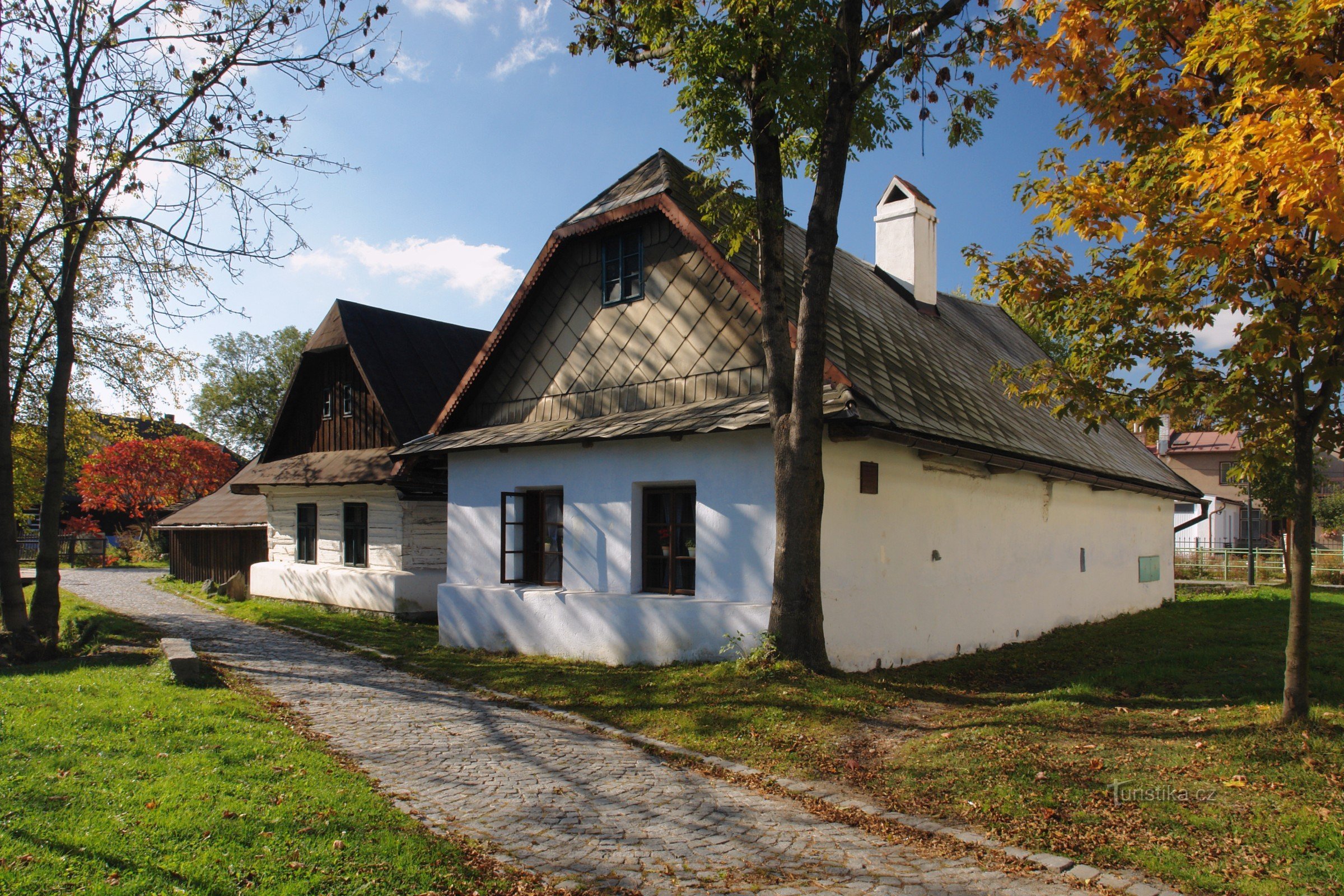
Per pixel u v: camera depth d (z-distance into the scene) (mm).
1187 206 6277
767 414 8812
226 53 10984
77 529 36250
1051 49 7137
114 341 14758
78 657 10391
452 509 13062
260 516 21672
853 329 11281
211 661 10531
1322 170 4738
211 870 3904
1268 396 6266
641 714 7711
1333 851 4270
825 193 8352
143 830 4277
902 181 16875
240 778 5316
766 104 7762
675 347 10867
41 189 10969
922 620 10336
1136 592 16891
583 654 10695
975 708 7805
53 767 5270
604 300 11852
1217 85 6512
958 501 11188
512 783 5855
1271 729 6109
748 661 8469
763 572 9070
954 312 18656
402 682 9734
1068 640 12492
